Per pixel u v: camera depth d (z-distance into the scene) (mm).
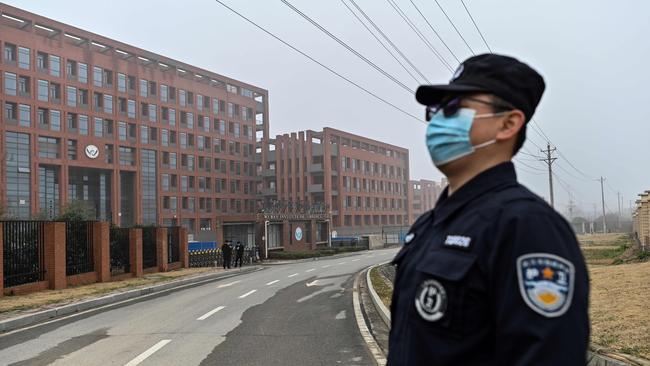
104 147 64312
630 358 5363
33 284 15602
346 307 12164
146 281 19625
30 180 56219
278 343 8078
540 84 1618
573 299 1287
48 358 7422
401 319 1614
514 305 1307
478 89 1585
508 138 1598
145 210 69188
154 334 9016
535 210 1387
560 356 1237
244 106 87188
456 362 1393
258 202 84188
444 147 1655
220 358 7137
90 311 12352
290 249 49750
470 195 1568
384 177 92062
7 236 14992
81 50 62344
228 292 16234
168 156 72812
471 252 1423
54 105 59031
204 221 77812
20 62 56156
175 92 74438
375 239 65750
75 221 18203
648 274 12078
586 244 44531
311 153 78438
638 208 28766
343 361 6863
